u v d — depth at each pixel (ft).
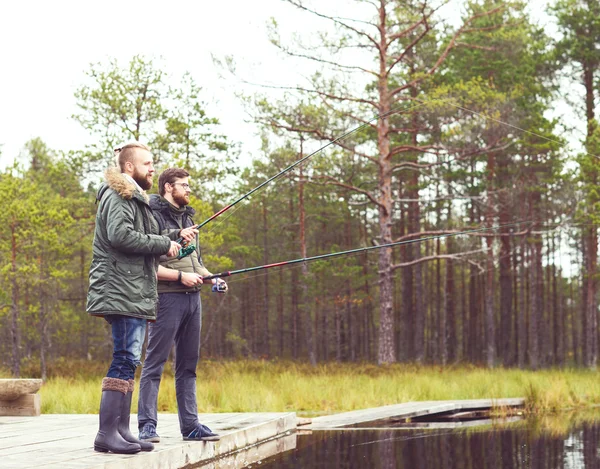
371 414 30.22
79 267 102.42
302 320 162.09
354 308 154.10
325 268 113.91
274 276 138.10
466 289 172.96
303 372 68.39
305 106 66.54
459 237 92.68
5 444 15.21
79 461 12.48
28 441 15.75
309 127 67.31
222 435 17.07
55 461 12.50
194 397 16.40
